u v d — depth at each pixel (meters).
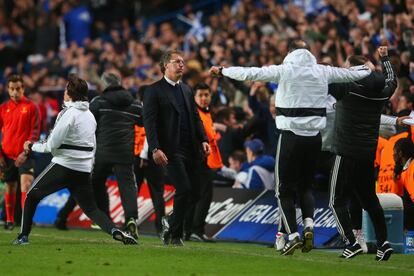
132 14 93.25
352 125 33.59
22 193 46.50
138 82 63.56
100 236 45.19
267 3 68.94
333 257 35.59
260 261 32.41
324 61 46.41
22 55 90.19
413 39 49.69
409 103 43.97
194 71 57.81
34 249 34.94
